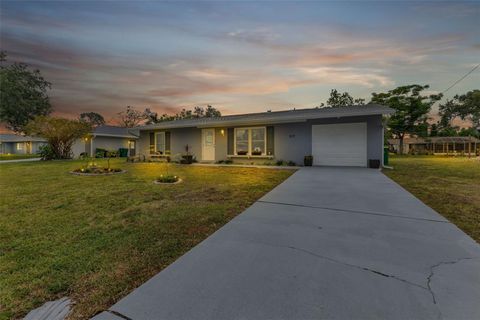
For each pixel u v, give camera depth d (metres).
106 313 1.55
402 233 2.80
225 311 1.51
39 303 1.70
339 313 1.47
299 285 1.77
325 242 2.56
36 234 3.01
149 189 5.96
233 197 5.00
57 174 9.08
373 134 10.23
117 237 2.90
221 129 13.60
